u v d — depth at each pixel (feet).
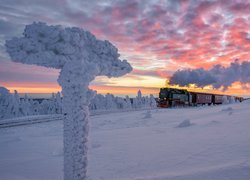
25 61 10.60
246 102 95.14
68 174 10.59
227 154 22.06
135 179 17.58
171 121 67.36
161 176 17.04
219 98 172.55
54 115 130.00
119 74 12.34
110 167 22.97
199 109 102.99
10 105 121.08
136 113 109.60
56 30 10.43
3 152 39.01
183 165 20.54
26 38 10.53
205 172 15.92
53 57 10.46
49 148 39.04
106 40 11.95
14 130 72.84
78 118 10.61
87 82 10.73
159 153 26.53
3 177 23.52
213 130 38.73
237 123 43.04
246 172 14.65
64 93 10.80
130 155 27.27
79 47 10.87
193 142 30.32
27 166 27.48
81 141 10.63
